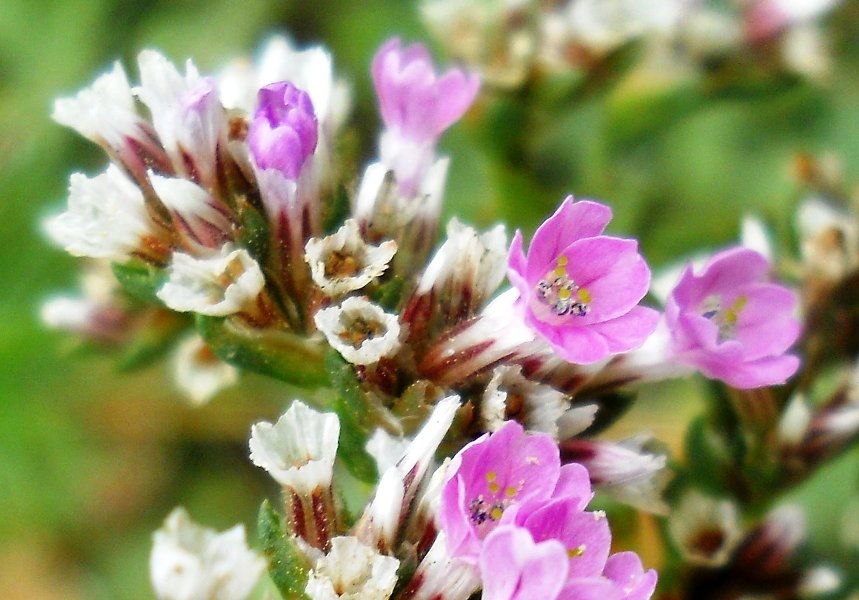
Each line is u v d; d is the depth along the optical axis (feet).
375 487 0.30
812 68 0.41
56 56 0.52
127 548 0.50
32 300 0.47
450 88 0.32
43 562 0.50
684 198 0.48
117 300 0.37
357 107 0.51
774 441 0.35
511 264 0.27
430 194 0.31
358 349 0.29
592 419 0.30
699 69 0.41
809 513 0.40
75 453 0.49
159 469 0.51
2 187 0.49
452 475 0.27
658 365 0.30
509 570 0.26
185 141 0.30
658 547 0.35
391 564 0.28
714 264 0.30
